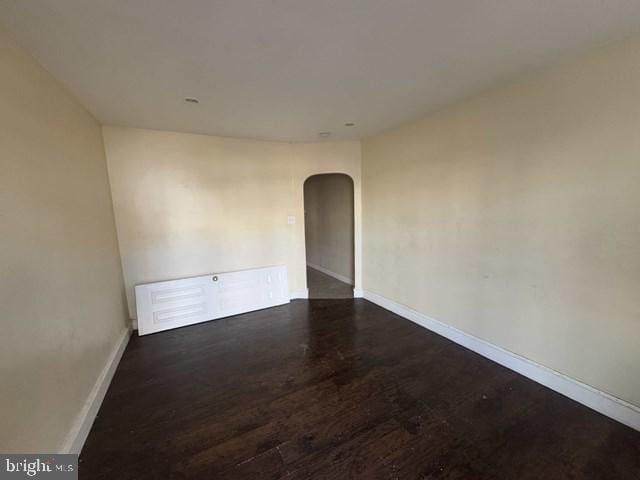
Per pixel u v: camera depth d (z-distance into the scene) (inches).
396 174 134.0
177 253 135.0
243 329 130.6
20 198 53.9
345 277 207.2
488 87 88.7
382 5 50.4
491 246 96.2
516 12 53.1
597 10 52.9
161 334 127.1
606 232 69.9
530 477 57.6
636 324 66.9
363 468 60.2
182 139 131.6
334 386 88.0
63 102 78.2
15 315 49.6
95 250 92.3
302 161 158.6
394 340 116.8
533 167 82.5
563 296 79.1
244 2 48.6
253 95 89.9
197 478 58.9
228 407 79.8
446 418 73.8
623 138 65.6
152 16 51.8
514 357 92.7
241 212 148.3
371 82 83.0
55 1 46.8
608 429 69.0
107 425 73.8
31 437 51.6
